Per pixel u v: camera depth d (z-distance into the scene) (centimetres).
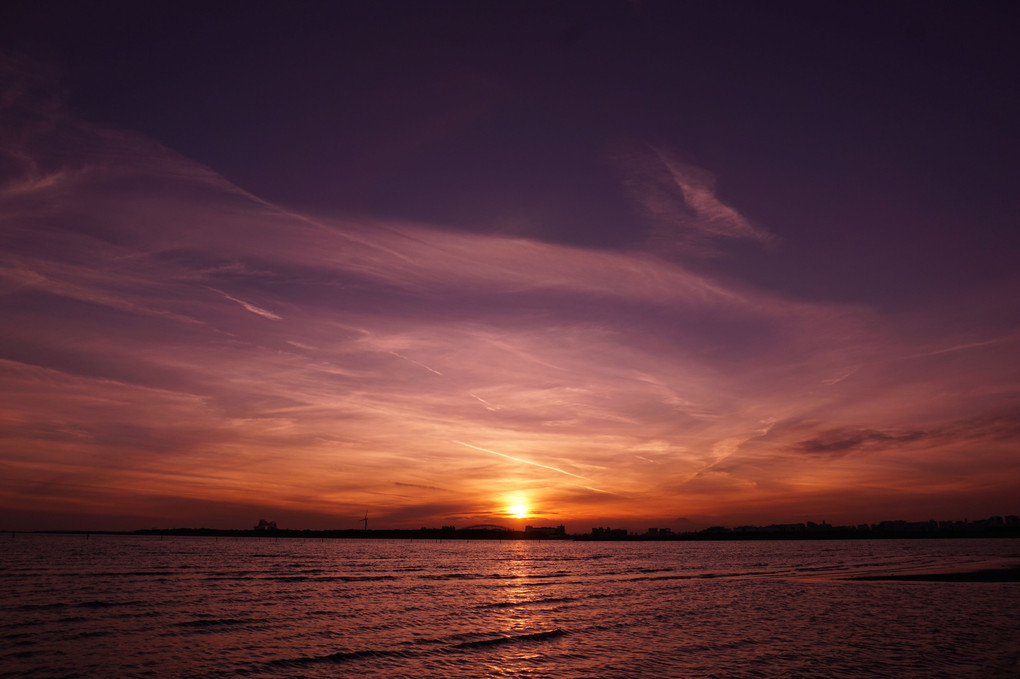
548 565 14688
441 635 4169
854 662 3234
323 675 3053
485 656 3484
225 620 4800
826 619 4756
